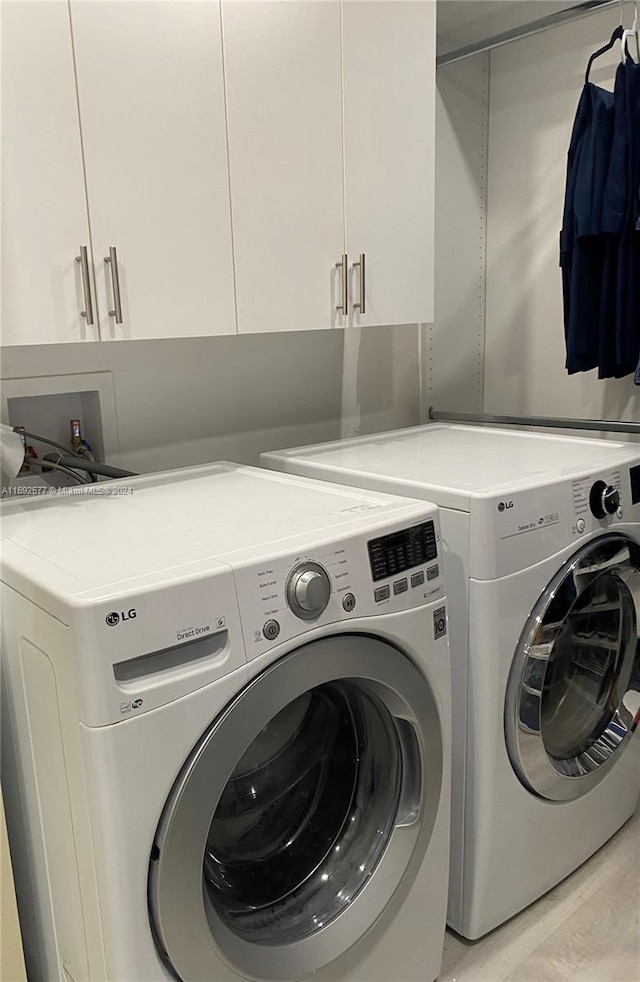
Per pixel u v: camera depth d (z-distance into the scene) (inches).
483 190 99.3
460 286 99.4
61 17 47.9
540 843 66.1
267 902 51.8
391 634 50.0
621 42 78.7
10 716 47.4
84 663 37.1
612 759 71.7
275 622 43.3
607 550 64.7
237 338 81.3
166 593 39.2
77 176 50.1
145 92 52.4
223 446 82.1
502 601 57.3
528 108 93.1
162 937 40.7
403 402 99.7
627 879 71.0
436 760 54.0
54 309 50.6
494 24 88.4
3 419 65.7
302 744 54.4
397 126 68.6
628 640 72.6
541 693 60.7
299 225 63.1
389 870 52.7
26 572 41.8
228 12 55.9
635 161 76.6
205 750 40.6
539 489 59.1
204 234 57.2
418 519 52.1
